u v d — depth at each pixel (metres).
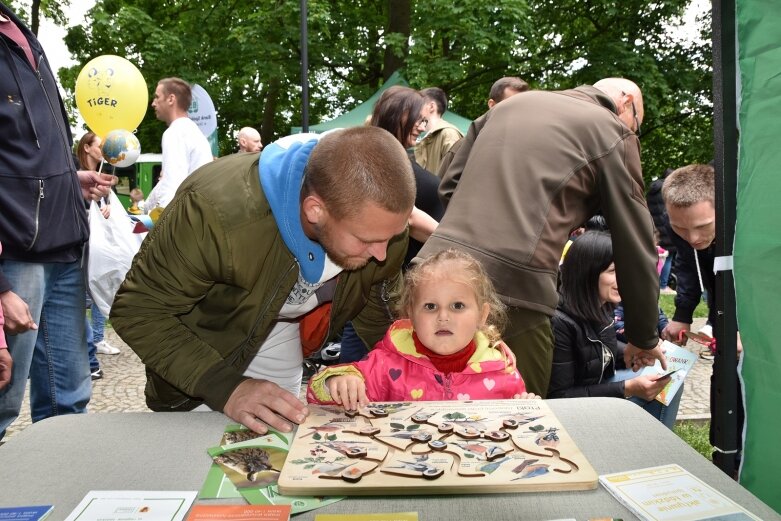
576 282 2.02
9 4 11.68
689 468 0.92
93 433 1.08
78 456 0.99
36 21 11.55
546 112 1.84
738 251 1.08
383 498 0.85
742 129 1.06
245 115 13.08
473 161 1.85
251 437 1.05
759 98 1.03
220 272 1.22
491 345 1.51
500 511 0.82
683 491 0.84
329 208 1.05
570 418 1.10
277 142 1.54
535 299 1.71
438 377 1.43
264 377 1.70
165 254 1.22
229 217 1.20
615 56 11.13
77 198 2.02
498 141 1.83
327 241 1.13
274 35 11.23
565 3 12.26
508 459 0.92
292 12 10.34
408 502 0.84
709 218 1.94
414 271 1.47
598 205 1.91
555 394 2.00
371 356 1.47
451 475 0.89
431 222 2.30
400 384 1.43
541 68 12.06
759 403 1.08
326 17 10.19
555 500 0.84
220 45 11.66
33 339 1.91
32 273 1.87
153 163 9.28
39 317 1.91
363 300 1.52
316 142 1.24
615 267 1.91
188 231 1.20
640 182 1.90
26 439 1.05
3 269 1.83
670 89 11.64
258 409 1.10
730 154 1.11
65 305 2.03
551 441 0.98
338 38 12.16
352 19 12.06
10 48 1.80
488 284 1.51
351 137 1.06
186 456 0.99
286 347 1.70
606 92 2.19
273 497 0.86
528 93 1.96
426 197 2.41
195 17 12.30
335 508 0.83
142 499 0.85
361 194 1.02
